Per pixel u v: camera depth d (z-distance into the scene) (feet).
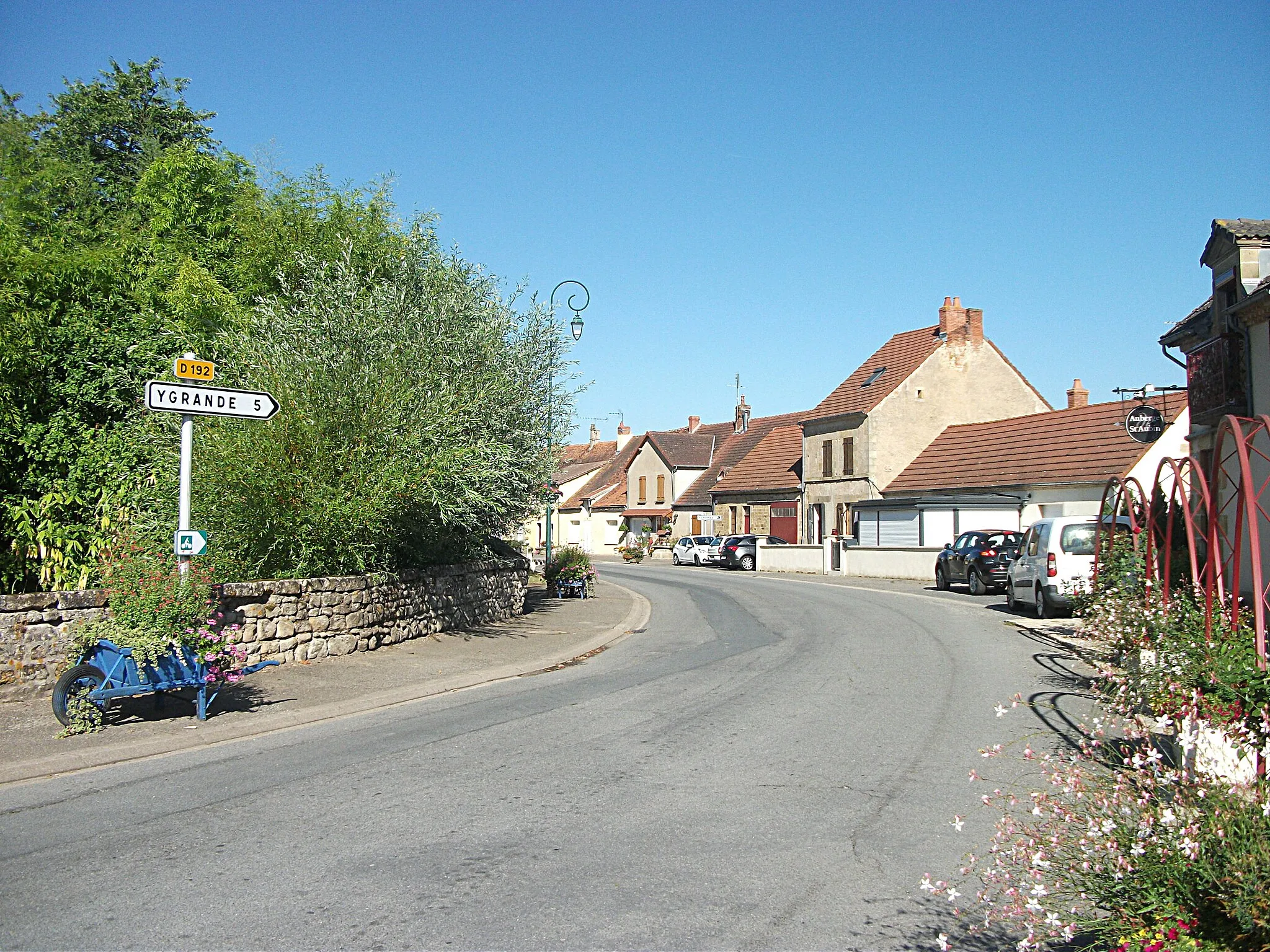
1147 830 13.71
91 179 92.89
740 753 26.32
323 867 17.37
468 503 47.01
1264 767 15.71
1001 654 45.44
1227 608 32.32
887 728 29.58
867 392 139.85
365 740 28.09
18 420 41.06
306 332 47.21
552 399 61.11
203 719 29.32
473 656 44.73
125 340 45.29
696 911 15.52
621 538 211.82
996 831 18.43
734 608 74.38
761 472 165.99
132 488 42.29
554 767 24.80
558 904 15.76
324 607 41.78
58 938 14.30
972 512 103.65
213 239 68.85
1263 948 12.03
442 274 55.26
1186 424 85.05
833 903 15.90
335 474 42.57
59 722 27.99
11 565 39.22
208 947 14.02
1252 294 50.42
